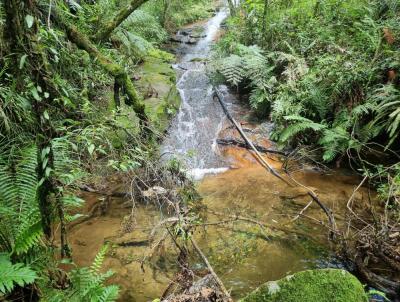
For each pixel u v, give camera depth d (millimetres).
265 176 4473
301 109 4934
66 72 4168
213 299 2281
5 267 2016
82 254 3090
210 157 4941
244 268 2994
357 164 4492
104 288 2314
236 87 6770
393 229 3125
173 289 2719
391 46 4691
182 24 11156
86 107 3750
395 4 5320
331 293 1658
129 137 4211
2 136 2990
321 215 3658
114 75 4211
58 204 2354
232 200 3961
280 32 6320
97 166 4008
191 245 3213
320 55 5480
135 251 3146
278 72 6000
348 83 4672
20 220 2432
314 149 4770
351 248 3141
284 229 3471
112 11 5789
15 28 1915
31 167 2660
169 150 4898
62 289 2445
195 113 6059
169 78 6602
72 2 4527
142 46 6254
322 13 6234
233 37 7312
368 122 4488
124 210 3711
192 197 3908
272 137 5227
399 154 4309
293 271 2965
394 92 4273
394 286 2711
